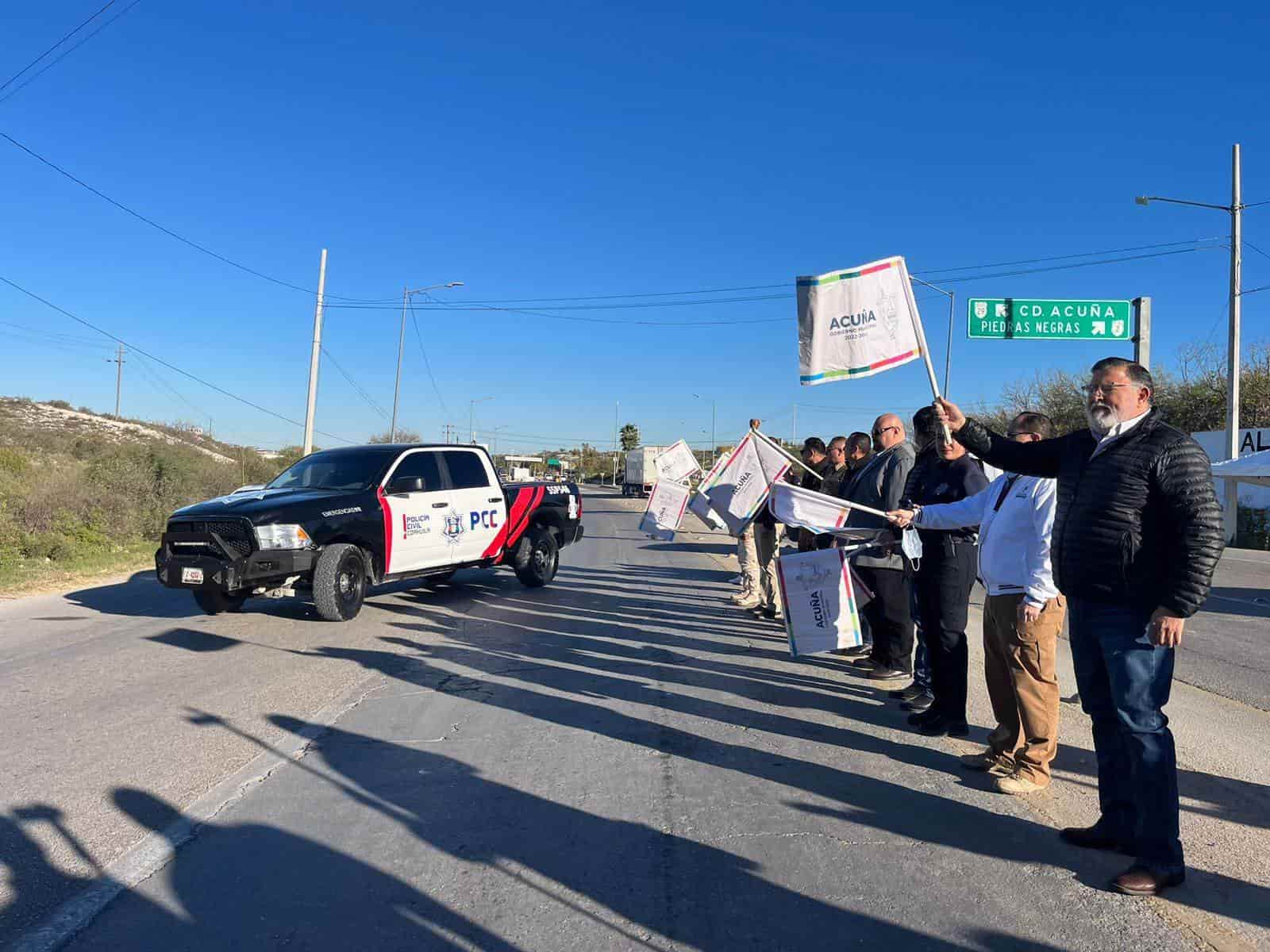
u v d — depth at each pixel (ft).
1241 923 10.12
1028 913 10.38
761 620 30.30
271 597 31.14
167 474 68.90
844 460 28.02
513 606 33.14
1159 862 10.85
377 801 13.76
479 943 9.69
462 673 22.34
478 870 11.44
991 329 58.85
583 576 43.42
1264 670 24.73
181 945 9.61
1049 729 14.19
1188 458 10.75
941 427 17.06
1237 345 74.02
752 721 18.25
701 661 23.90
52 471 67.46
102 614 31.12
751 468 24.32
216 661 23.48
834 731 17.58
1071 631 12.10
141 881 11.05
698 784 14.65
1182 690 22.07
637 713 18.80
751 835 12.60
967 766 15.49
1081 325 58.18
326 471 32.27
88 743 16.49
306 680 21.48
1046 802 13.91
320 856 11.82
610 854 11.97
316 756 15.88
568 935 9.86
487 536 35.45
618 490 279.08
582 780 14.79
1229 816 13.29
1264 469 52.80
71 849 11.96
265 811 13.34
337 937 9.80
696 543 66.33
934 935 9.89
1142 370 11.40
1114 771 12.03
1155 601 10.96
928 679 18.94
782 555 18.07
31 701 19.42
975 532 17.10
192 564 26.99
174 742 16.62
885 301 16.37
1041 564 13.61
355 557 29.30
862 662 23.73
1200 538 10.50
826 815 13.35
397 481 31.58
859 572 21.47
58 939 9.68
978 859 11.86
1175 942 9.72
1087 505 11.48
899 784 14.70
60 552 48.91
